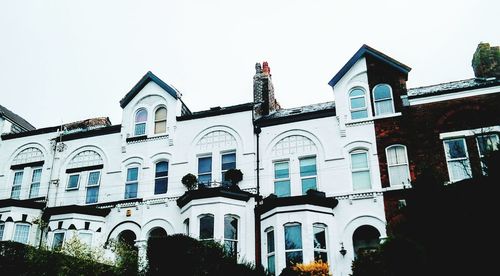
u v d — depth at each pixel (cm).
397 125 2153
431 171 1641
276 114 2569
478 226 1395
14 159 2694
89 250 1841
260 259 2031
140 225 2278
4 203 2312
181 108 2591
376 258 1477
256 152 2294
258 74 2762
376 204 2023
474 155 2009
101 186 2458
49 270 1596
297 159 2241
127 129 2536
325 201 2022
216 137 2389
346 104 2256
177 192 2305
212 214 2044
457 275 1382
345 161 2152
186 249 1529
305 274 1697
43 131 2702
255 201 2162
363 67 2317
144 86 2611
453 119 2092
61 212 2277
